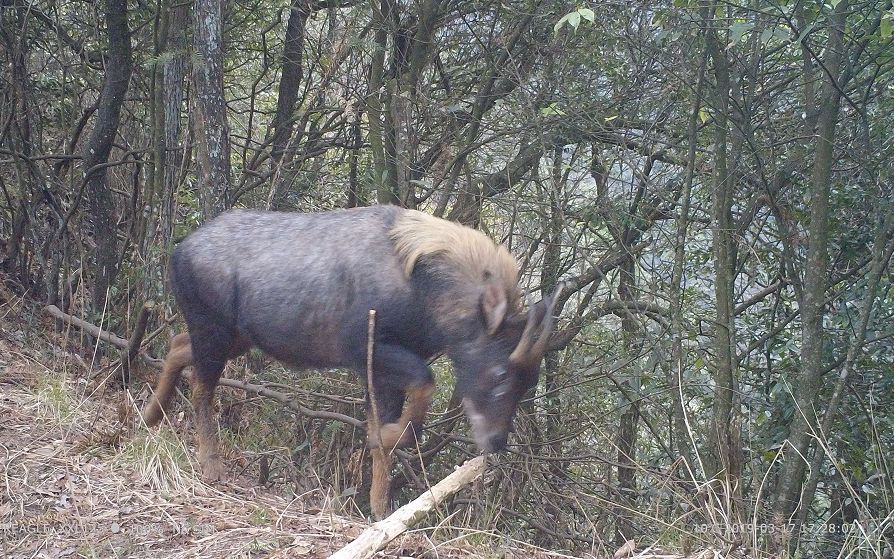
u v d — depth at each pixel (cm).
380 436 450
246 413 680
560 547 639
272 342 489
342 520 443
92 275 737
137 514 434
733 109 568
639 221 665
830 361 600
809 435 511
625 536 669
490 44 706
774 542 458
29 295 776
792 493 514
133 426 540
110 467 488
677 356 549
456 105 707
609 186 666
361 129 770
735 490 499
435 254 451
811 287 513
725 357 537
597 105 652
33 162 746
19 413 551
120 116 814
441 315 452
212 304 498
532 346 425
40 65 896
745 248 625
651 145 661
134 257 738
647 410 748
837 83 497
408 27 736
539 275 697
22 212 757
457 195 707
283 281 477
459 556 409
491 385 439
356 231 471
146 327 659
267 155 773
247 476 584
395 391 479
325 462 665
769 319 686
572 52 652
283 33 887
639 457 761
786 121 624
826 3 464
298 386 679
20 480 456
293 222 495
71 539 404
